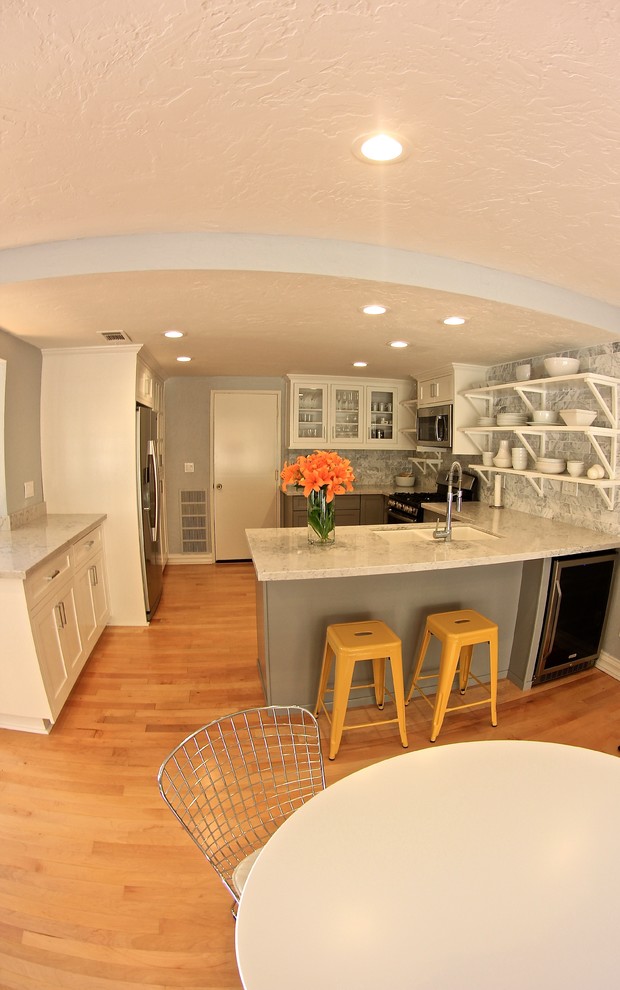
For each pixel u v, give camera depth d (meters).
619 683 2.80
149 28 0.80
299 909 0.85
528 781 1.19
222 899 1.51
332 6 0.75
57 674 2.41
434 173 1.26
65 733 2.31
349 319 2.40
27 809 1.86
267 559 2.26
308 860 0.95
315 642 2.46
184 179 1.30
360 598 2.49
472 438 3.91
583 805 1.12
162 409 5.03
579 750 1.31
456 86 0.93
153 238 1.68
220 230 1.66
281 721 2.42
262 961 0.77
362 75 0.91
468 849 0.99
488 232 1.63
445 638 2.21
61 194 1.38
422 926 0.83
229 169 1.25
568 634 2.74
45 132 1.08
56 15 0.77
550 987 0.75
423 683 2.68
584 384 2.98
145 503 3.60
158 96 0.96
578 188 1.31
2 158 1.18
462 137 1.10
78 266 1.72
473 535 2.99
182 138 1.11
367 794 1.14
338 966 0.76
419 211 1.49
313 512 2.48
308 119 1.04
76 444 3.41
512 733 2.33
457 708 2.33
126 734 2.30
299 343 3.07
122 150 1.16
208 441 5.33
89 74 0.90
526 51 0.84
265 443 5.43
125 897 1.51
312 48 0.85
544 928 0.83
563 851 0.99
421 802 1.12
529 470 3.31
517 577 2.77
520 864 0.96
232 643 3.30
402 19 0.78
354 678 2.56
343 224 1.60
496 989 0.74
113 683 2.77
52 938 1.39
